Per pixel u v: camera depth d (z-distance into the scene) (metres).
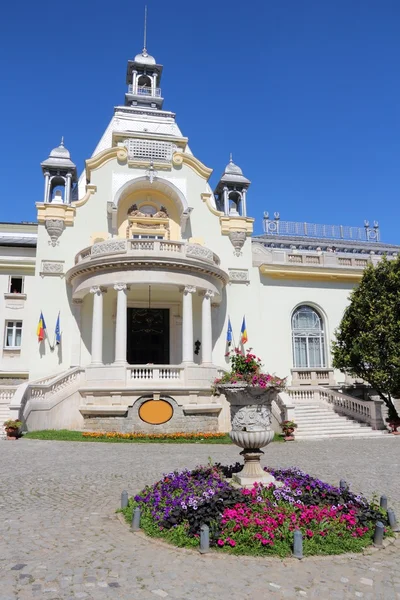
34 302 27.42
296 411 24.97
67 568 6.17
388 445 19.50
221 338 29.50
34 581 5.76
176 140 32.09
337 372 31.34
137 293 28.36
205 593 5.54
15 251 31.30
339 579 6.02
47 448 16.70
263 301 31.41
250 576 6.03
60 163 30.50
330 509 7.87
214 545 6.89
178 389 22.22
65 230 28.52
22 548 6.90
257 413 9.27
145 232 29.70
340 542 7.09
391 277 24.98
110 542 7.19
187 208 29.09
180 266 24.12
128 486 10.95
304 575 6.11
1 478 11.65
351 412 24.86
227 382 9.27
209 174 31.45
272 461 15.12
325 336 32.16
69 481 11.45
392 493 10.80
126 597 5.39
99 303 24.22
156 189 30.02
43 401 21.44
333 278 32.69
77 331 27.25
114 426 21.55
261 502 7.80
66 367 26.91
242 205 33.31
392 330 24.22
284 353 31.02
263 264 31.27
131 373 22.48
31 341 26.94
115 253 24.16
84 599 5.32
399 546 7.29
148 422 21.75
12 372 28.67
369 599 5.51
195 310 28.97
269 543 6.79
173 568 6.22
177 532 7.22
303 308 32.47
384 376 23.86
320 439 21.56
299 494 8.44
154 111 37.12
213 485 8.74
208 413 22.73
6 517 8.46
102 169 29.73
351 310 26.67
